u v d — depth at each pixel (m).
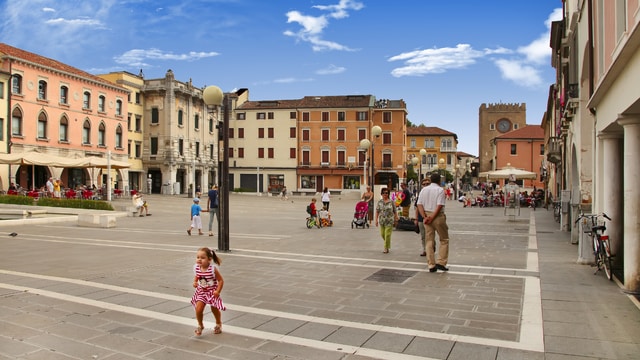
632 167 7.90
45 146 46.28
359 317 6.57
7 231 19.20
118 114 56.84
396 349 5.30
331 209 37.56
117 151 56.31
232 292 8.09
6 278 9.27
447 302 7.38
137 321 6.38
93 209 28.38
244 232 18.86
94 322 6.32
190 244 14.90
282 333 5.88
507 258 11.73
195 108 70.94
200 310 5.71
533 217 27.22
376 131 22.41
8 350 5.27
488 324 6.21
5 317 6.55
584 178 14.71
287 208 38.56
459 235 17.22
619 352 5.16
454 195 58.56
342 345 5.43
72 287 8.46
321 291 8.16
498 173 34.31
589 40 11.17
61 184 43.78
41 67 45.84
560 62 21.72
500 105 110.06
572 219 15.04
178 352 5.23
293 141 78.81
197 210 17.83
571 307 7.01
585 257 10.70
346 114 77.25
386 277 9.37
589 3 11.17
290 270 10.15
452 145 101.25
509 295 7.80
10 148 42.47
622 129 9.56
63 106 48.50
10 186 38.34
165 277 9.41
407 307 7.09
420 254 12.40
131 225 22.41
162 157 64.62
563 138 23.33
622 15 7.60
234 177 80.56
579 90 15.64
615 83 8.28
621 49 6.74
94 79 52.53
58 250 13.48
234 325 6.20
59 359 5.02
